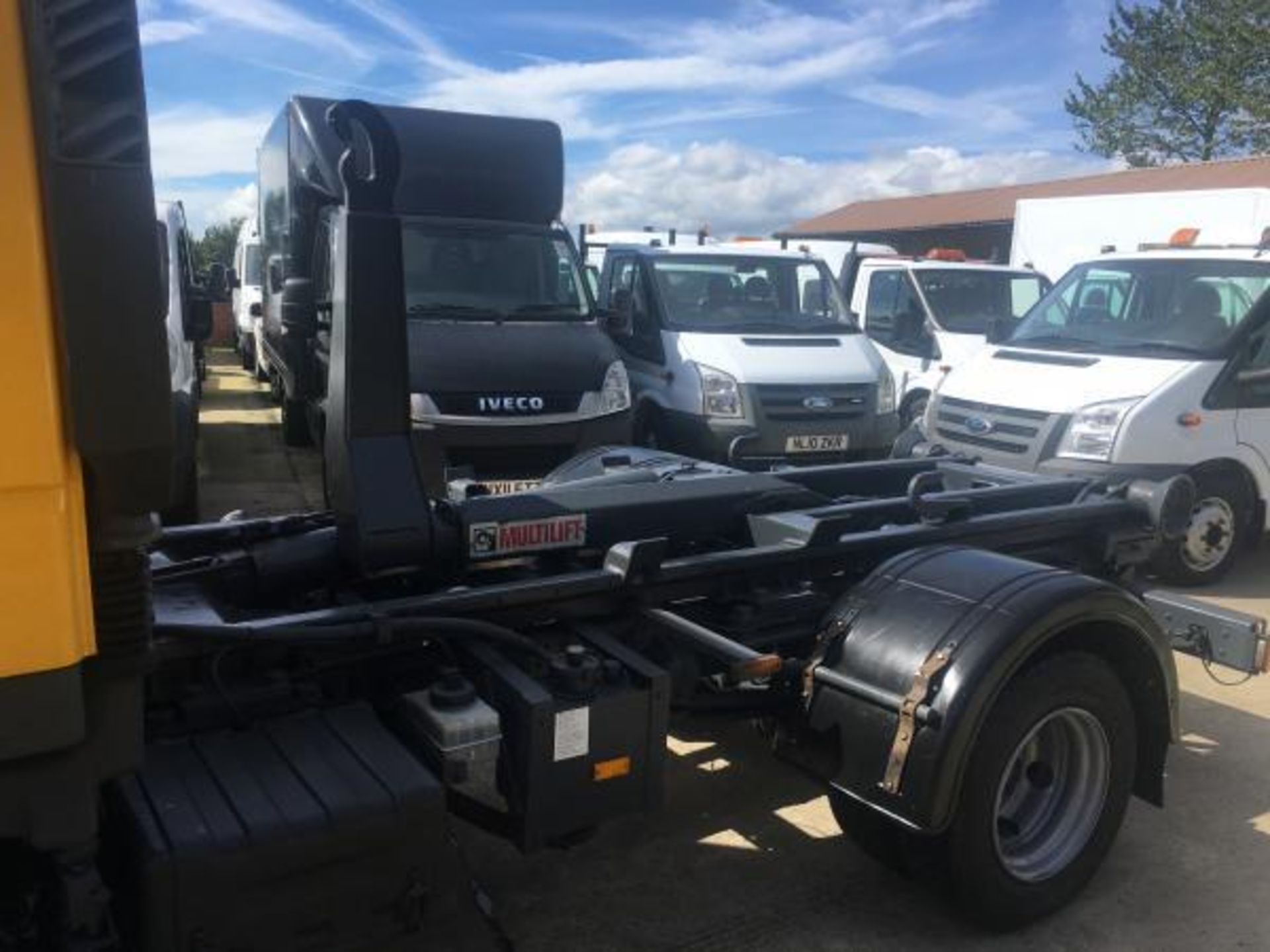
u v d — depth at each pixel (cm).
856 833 344
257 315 1706
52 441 170
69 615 177
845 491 500
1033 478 510
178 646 254
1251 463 739
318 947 235
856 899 358
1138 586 522
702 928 341
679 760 450
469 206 431
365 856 237
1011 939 341
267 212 1207
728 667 302
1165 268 816
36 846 191
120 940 218
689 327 943
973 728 307
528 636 313
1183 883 374
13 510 169
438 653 299
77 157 164
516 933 336
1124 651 356
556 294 823
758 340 930
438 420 701
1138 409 709
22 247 163
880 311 1202
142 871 214
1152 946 339
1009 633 314
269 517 373
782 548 362
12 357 164
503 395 719
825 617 350
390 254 299
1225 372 729
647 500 369
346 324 298
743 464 883
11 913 215
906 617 329
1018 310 1188
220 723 262
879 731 317
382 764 251
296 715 271
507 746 276
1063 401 741
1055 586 331
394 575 320
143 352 173
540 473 733
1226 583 764
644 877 368
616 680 290
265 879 226
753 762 449
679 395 911
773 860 380
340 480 310
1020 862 342
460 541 326
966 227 3522
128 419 174
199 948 221
